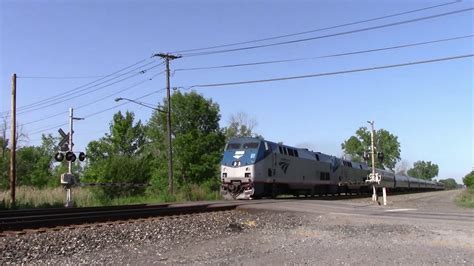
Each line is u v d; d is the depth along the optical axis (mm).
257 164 36500
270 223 20422
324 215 23031
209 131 70312
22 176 76312
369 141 132000
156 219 20906
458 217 21516
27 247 13852
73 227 17812
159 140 69938
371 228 18156
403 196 59000
